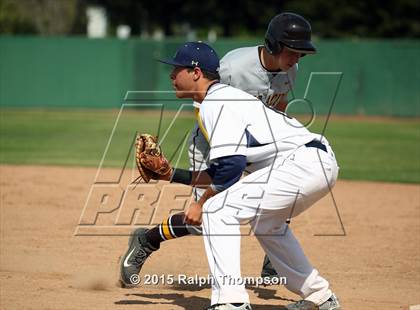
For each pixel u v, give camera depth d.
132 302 18.17
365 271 22.11
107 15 155.00
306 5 136.50
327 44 87.19
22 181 36.56
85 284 19.61
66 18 127.69
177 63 16.81
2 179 37.09
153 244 19.03
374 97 88.69
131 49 92.88
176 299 18.69
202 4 141.38
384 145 58.97
